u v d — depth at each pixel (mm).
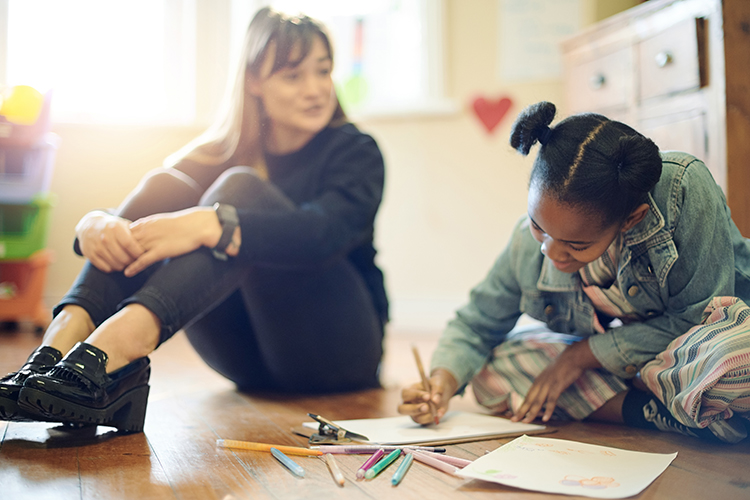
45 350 861
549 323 1069
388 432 943
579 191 777
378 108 2701
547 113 827
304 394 1348
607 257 932
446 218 2688
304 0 2760
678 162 903
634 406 991
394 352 2047
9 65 2633
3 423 993
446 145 2682
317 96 1256
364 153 1296
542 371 1033
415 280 2719
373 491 691
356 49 2779
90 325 936
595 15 2582
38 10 2650
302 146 1331
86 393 812
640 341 947
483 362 1121
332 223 1154
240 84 1270
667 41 1591
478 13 2658
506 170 2629
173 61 2766
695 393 825
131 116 2676
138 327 892
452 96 2682
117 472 756
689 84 1516
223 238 998
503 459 752
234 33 2770
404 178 2721
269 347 1260
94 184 2654
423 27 2697
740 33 1414
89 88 2703
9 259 2256
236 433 972
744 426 882
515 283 1094
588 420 1060
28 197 2244
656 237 886
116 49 2732
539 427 978
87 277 957
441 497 667
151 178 1091
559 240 817
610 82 1848
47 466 774
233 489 699
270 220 1059
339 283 1234
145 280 1006
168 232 959
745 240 957
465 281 2676
